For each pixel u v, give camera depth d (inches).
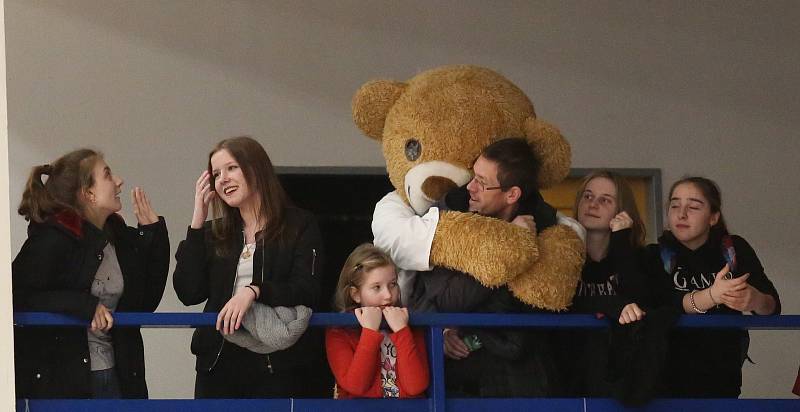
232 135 766.5
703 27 807.1
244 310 414.9
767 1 813.2
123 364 438.0
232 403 428.5
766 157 799.7
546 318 445.4
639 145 791.1
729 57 805.9
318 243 455.2
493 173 460.4
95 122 759.7
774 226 794.2
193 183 760.3
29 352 425.4
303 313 426.3
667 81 799.1
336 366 436.1
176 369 740.7
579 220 492.4
